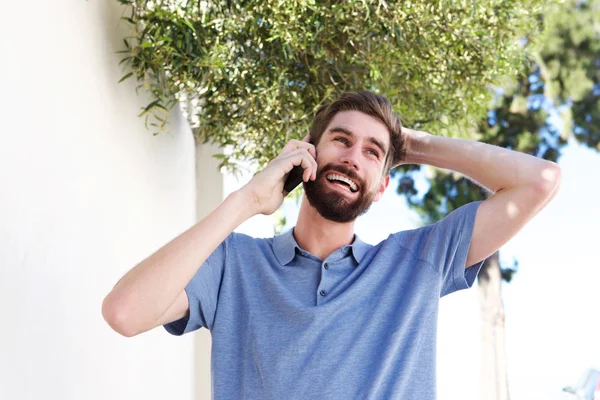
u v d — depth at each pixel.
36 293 1.65
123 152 2.50
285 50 2.85
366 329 1.66
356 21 2.92
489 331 7.93
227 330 1.67
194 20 2.69
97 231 2.15
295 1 2.68
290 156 1.75
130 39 2.67
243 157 3.52
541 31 3.72
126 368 2.47
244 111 3.03
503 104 8.04
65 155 1.87
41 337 1.67
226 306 1.69
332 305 1.66
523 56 3.61
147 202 2.86
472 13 3.04
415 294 1.71
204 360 4.21
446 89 3.40
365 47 3.05
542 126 8.12
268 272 1.73
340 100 1.86
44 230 1.70
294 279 1.74
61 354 1.81
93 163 2.12
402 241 1.82
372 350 1.64
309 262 1.76
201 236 1.57
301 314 1.64
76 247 1.94
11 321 1.50
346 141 1.81
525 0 3.37
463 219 1.79
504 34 3.34
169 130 3.30
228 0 2.76
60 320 1.80
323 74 3.19
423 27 3.03
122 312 1.50
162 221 3.18
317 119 1.89
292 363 1.60
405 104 3.36
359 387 1.60
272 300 1.69
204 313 1.67
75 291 1.92
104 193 2.23
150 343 2.89
